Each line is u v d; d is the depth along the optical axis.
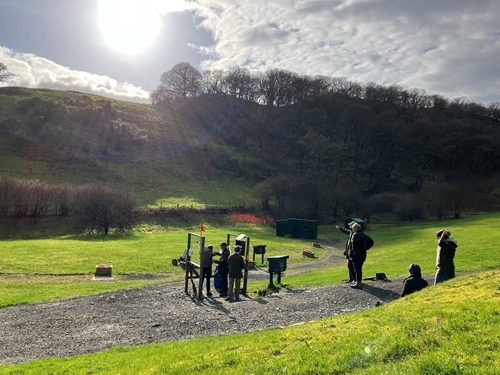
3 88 107.50
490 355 5.56
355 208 70.12
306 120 106.75
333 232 60.56
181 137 107.06
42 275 24.02
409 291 12.02
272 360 7.10
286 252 38.84
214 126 121.38
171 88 136.62
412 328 7.13
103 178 73.94
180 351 9.12
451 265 12.40
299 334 8.59
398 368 5.66
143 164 85.25
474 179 85.69
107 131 90.69
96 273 24.30
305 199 70.00
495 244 27.20
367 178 94.69
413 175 93.69
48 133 80.62
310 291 16.22
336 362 6.40
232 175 92.25
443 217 68.25
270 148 109.31
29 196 48.50
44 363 9.22
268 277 24.61
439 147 93.06
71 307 15.38
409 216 68.62
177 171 86.88
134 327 12.62
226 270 17.78
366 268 22.45
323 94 113.88
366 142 96.81
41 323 13.19
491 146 90.56
